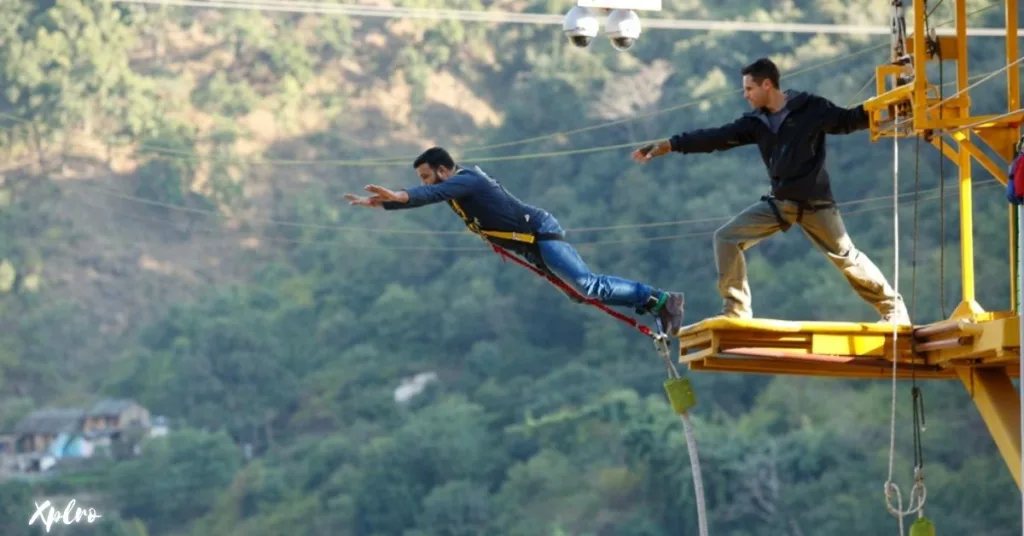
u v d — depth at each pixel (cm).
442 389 10369
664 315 1217
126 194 12494
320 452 9619
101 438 10244
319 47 14288
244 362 10669
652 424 8600
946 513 7381
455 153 11956
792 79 10438
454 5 14225
